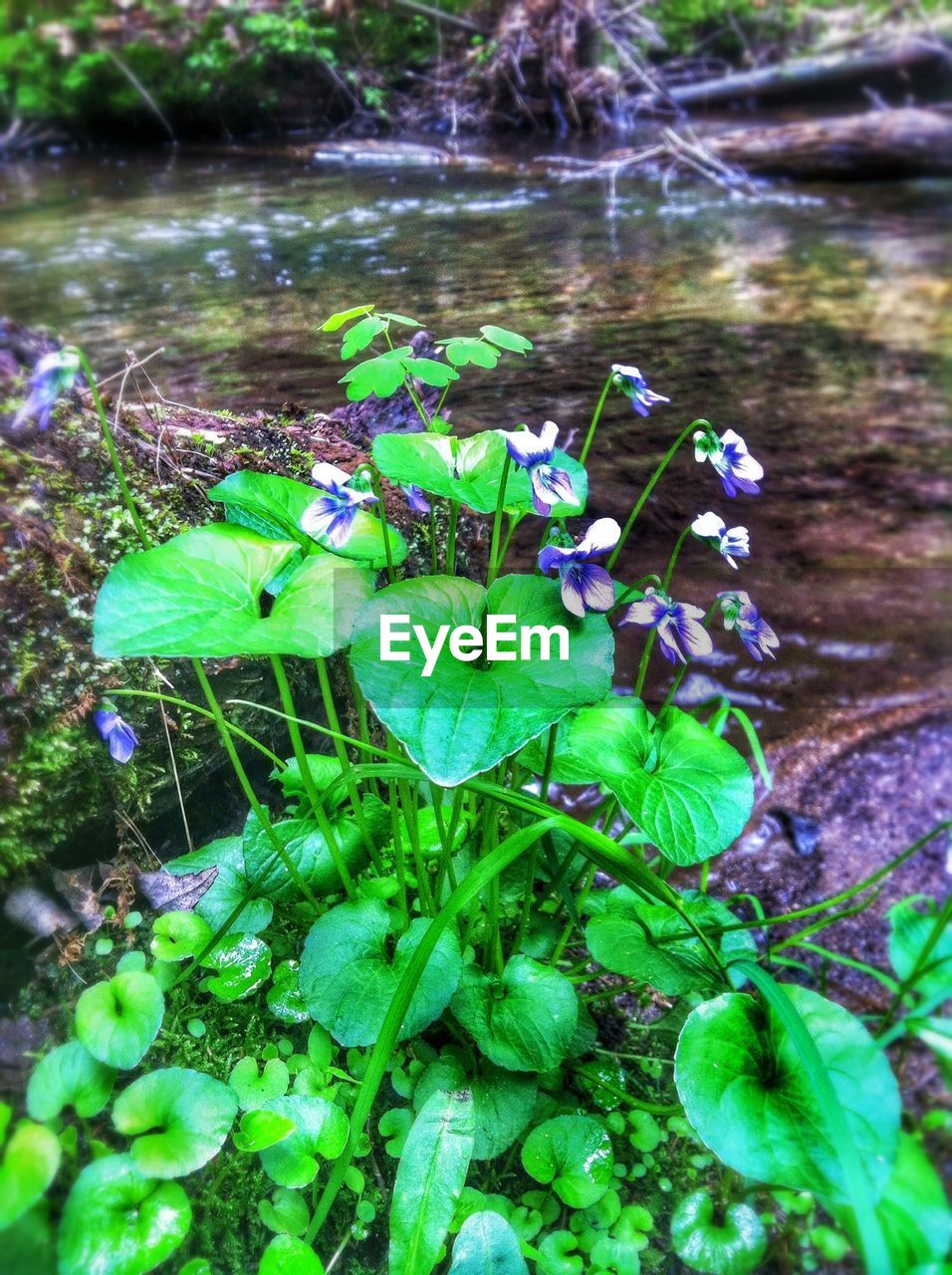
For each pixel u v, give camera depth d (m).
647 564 0.46
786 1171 0.21
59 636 0.26
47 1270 0.20
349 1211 0.24
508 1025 0.25
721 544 0.25
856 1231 0.20
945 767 0.41
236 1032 0.27
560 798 0.40
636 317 0.51
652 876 0.23
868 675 0.45
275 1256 0.21
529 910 0.28
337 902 0.29
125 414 0.30
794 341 0.51
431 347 0.42
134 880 0.28
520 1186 0.26
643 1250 0.25
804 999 0.23
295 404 0.37
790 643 0.46
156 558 0.22
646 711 0.27
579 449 0.45
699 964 0.26
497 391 0.44
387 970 0.25
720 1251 0.24
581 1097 0.28
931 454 0.49
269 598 0.28
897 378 0.51
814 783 0.41
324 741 0.34
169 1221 0.20
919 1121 0.27
